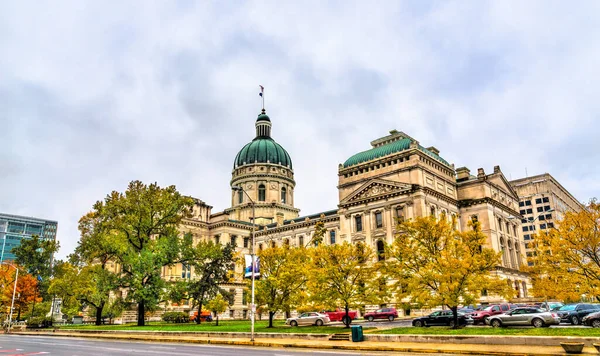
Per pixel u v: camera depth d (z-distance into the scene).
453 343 28.25
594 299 66.56
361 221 77.62
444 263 35.47
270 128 127.69
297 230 95.62
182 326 51.56
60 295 63.06
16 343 34.38
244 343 33.44
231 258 66.69
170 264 59.44
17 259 96.44
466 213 79.00
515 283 77.69
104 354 24.92
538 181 144.38
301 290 45.62
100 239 58.47
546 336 25.66
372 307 67.19
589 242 36.69
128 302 55.66
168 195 59.84
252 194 112.12
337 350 28.08
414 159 73.31
